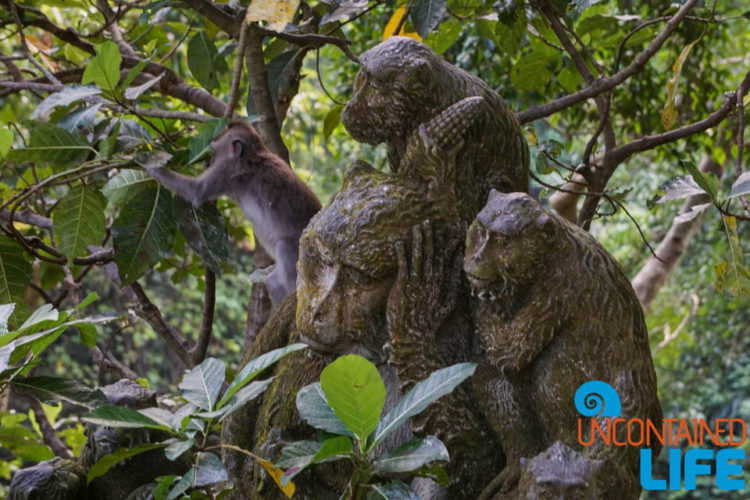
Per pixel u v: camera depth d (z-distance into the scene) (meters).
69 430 5.32
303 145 9.84
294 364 3.09
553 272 2.62
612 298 2.63
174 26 5.60
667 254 6.89
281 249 4.52
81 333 3.33
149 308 4.55
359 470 2.35
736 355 12.42
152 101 5.29
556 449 2.46
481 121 2.81
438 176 2.80
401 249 2.75
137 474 3.22
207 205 3.95
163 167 3.89
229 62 7.61
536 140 4.10
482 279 2.63
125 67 4.85
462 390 2.76
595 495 2.36
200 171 4.96
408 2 4.34
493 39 5.17
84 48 4.90
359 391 2.28
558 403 2.61
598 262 2.66
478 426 2.74
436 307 2.77
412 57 2.85
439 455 2.31
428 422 2.69
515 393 2.71
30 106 9.69
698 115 7.45
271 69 4.50
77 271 5.47
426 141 2.79
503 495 2.58
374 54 2.90
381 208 2.77
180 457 3.28
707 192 3.24
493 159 2.88
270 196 4.56
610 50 7.25
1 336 2.59
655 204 3.66
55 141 3.58
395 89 2.85
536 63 5.18
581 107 7.51
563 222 2.75
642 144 4.09
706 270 11.33
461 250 2.82
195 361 4.48
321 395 2.48
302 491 2.88
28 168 5.25
